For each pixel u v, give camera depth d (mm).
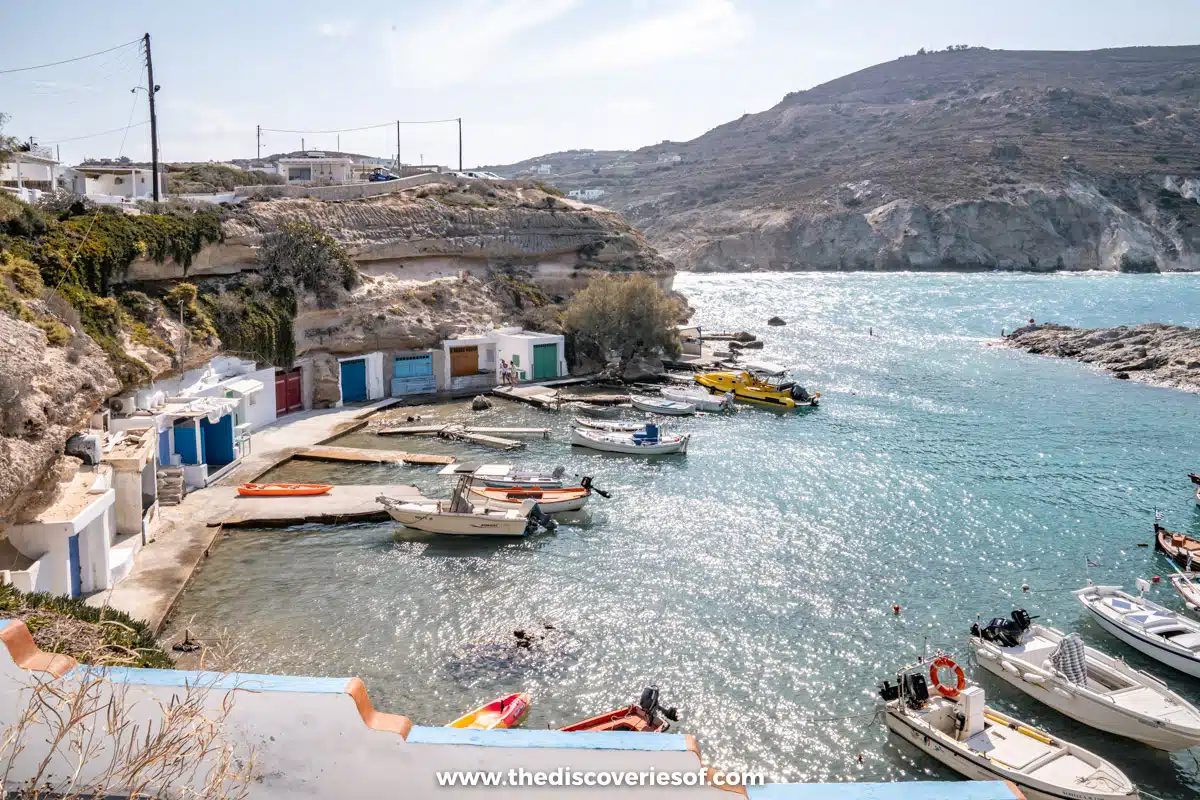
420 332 71875
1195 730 23141
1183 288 180625
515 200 96438
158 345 47344
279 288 63094
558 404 66875
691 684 26578
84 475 31797
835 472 49375
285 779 7754
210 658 26766
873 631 30156
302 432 57031
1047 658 27875
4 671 7746
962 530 40094
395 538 38406
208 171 101125
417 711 24547
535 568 35219
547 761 7719
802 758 23188
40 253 44469
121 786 6996
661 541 38500
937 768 22922
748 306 149000
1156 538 37688
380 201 84375
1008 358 91062
